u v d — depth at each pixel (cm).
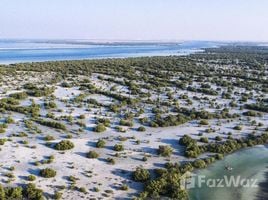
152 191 4925
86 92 10650
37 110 8319
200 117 8831
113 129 7512
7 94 9681
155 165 5862
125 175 5412
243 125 8469
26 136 6600
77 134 7025
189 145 6644
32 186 4716
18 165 5412
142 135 7281
